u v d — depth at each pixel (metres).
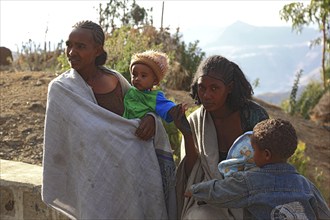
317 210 2.79
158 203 3.07
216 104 2.87
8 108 6.53
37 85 7.59
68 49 3.03
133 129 3.02
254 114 3.01
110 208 2.97
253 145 2.71
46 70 9.79
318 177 7.16
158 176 3.08
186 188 3.07
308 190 2.75
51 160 3.01
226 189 2.72
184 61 10.98
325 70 14.77
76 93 2.96
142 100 3.09
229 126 3.04
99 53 3.11
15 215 4.17
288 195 2.65
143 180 3.04
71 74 3.03
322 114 11.70
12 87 7.51
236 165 2.81
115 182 2.97
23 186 4.08
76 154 2.96
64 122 2.96
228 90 2.91
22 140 5.77
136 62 3.04
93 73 3.13
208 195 2.78
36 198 4.04
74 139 2.94
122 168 2.98
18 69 10.27
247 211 2.84
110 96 3.15
